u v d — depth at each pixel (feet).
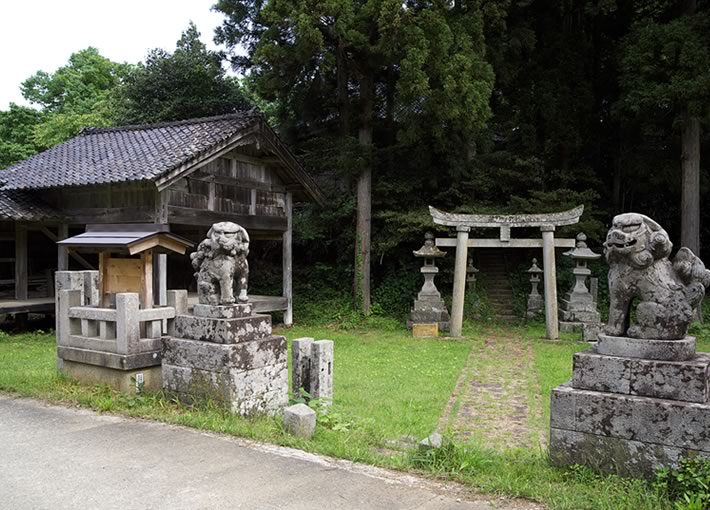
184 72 72.18
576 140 63.21
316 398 25.30
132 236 24.47
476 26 53.93
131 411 20.85
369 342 46.80
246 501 13.64
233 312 21.62
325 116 65.36
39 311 48.73
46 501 13.58
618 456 14.89
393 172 61.16
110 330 23.77
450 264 61.26
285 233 56.49
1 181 50.14
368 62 55.16
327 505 13.46
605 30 68.59
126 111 73.00
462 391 30.14
